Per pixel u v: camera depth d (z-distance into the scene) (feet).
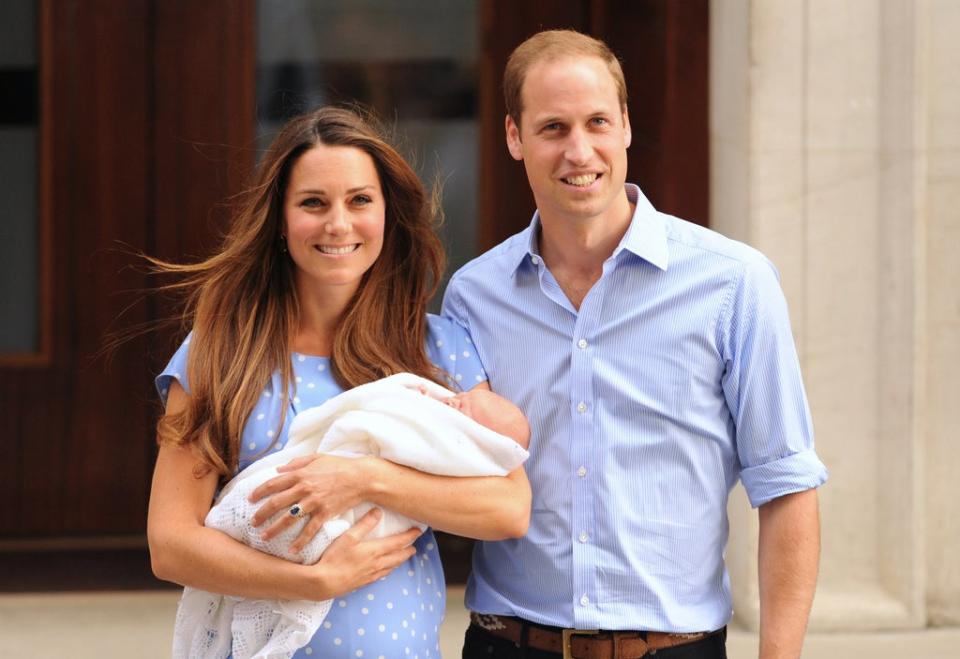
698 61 44.62
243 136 49.08
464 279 29.60
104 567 48.93
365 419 26.48
